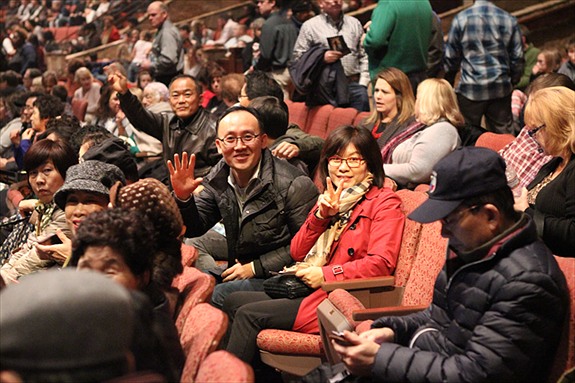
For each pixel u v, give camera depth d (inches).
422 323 107.7
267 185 154.9
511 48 259.8
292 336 138.1
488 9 257.8
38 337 55.5
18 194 232.5
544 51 316.8
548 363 93.6
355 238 141.5
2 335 55.6
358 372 99.0
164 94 325.7
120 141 166.6
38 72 510.3
